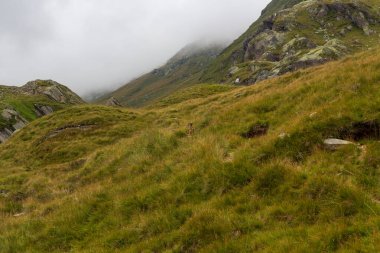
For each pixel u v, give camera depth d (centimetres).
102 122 4966
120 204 1480
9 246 1452
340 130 1444
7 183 2764
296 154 1426
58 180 2416
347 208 1059
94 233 1377
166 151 1934
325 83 1927
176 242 1154
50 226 1497
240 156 1463
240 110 2203
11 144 4881
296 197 1181
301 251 926
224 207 1259
